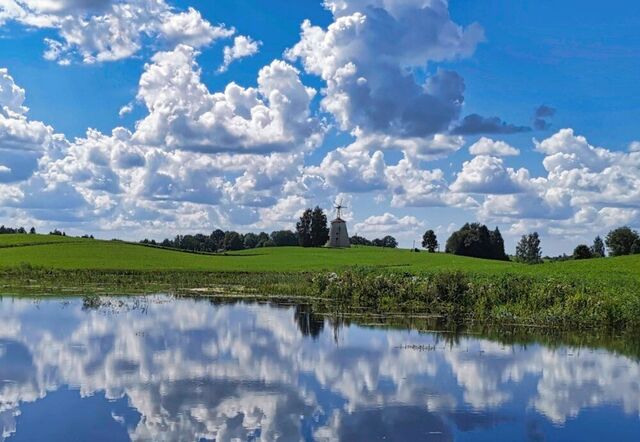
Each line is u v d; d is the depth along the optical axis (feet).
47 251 305.53
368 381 75.51
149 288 194.90
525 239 584.40
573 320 127.24
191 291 188.44
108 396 67.36
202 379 75.05
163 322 119.14
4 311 131.03
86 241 362.94
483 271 213.46
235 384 72.95
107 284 205.05
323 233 568.00
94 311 132.67
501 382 76.18
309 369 81.10
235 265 300.61
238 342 99.30
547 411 64.85
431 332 114.01
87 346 93.45
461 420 61.52
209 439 55.52
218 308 145.79
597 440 56.59
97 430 57.06
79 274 230.07
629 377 79.61
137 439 55.16
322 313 139.85
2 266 244.42
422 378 77.41
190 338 102.01
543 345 102.22
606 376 80.07
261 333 108.68
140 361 84.02
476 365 85.25
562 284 142.82
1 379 73.67
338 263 330.54
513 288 144.66
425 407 65.51
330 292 175.01
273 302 163.53
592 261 251.60
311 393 69.82
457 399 68.54
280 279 225.15
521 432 58.44
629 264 232.12
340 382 74.74
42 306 140.26
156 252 343.26
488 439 56.44
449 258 380.37
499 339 107.55
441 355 91.66
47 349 90.94
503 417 62.69
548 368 84.23
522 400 68.69
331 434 57.11
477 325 125.18
